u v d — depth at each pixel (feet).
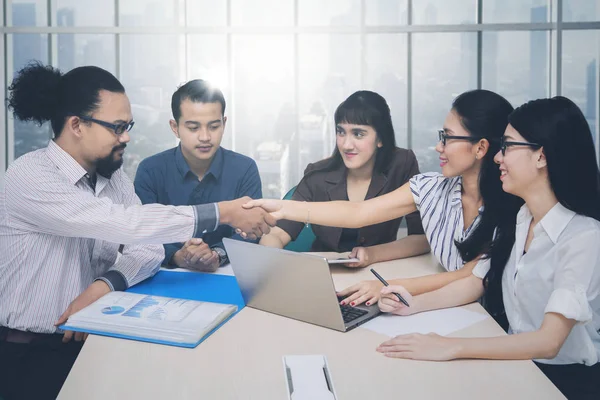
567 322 4.58
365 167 8.93
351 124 8.52
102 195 6.51
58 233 5.87
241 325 4.95
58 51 17.80
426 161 18.13
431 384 3.83
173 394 3.67
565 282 4.89
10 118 17.52
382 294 5.27
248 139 18.28
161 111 18.12
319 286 4.72
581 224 5.11
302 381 3.81
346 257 7.32
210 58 17.95
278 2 17.79
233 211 6.70
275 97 18.12
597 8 16.97
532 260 5.42
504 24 17.31
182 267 7.06
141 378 3.91
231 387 3.77
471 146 6.29
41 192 5.70
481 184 6.33
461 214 6.81
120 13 17.75
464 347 4.25
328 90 18.01
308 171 9.30
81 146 5.87
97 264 6.70
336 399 3.59
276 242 8.20
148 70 17.97
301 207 7.12
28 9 17.60
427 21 17.56
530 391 3.72
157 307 5.11
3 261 5.82
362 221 7.26
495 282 5.78
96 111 5.72
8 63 17.70
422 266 7.09
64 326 4.83
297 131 18.24
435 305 5.44
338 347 4.46
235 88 18.08
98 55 17.89
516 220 5.85
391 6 17.60
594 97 17.25
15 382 5.53
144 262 6.19
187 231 6.25
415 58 17.72
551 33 17.24
